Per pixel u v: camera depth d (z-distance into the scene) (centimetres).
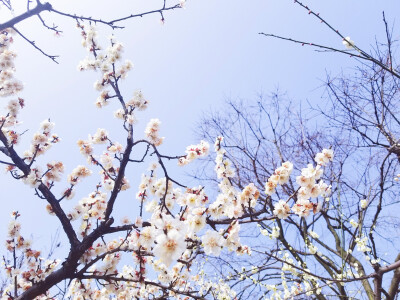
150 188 396
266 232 453
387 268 453
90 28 488
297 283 572
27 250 411
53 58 390
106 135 468
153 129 404
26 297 364
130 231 354
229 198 325
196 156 367
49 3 361
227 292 556
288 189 563
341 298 508
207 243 273
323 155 331
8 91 454
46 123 424
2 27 351
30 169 402
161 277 408
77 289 435
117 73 475
